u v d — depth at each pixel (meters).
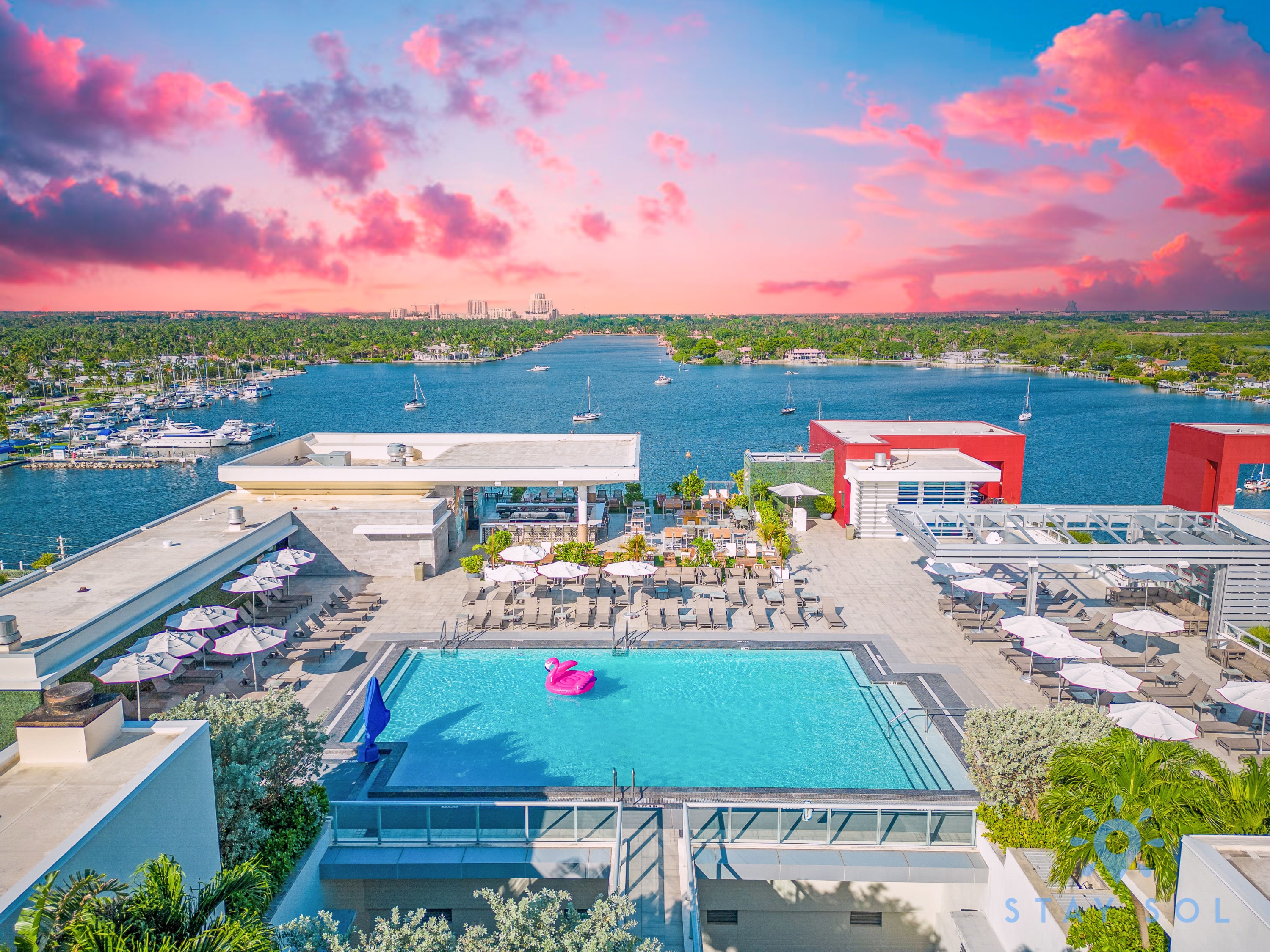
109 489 92.00
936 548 25.52
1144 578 27.72
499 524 38.72
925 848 15.92
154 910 7.86
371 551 33.84
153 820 10.49
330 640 25.97
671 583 31.94
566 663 24.05
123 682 19.42
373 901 15.80
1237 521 29.42
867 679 23.81
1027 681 23.34
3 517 79.56
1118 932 12.09
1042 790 15.09
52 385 192.00
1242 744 19.30
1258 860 8.85
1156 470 95.00
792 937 16.20
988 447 42.91
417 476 36.06
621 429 126.44
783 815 16.02
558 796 17.75
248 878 8.80
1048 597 30.17
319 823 15.58
